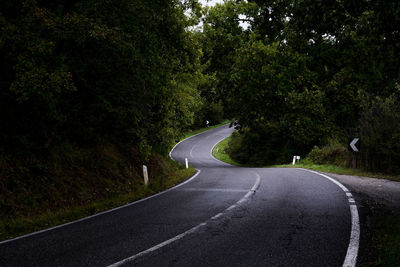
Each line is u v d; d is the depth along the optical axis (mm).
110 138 15336
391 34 6598
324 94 26188
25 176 9469
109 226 6523
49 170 10375
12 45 7969
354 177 13250
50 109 10203
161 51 12727
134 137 15094
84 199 10312
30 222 7312
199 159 39656
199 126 71000
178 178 15805
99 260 4500
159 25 12336
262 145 38500
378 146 14945
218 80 31719
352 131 17688
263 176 15086
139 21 11078
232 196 9656
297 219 6578
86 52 11016
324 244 4992
